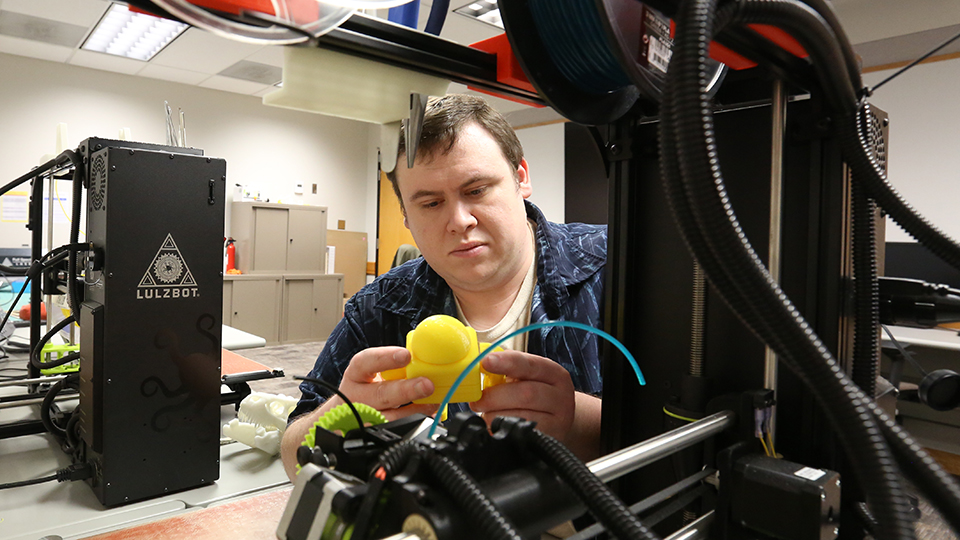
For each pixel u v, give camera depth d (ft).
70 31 13.80
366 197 23.39
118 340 3.51
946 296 1.51
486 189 2.65
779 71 1.42
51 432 4.24
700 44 0.86
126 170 3.48
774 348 0.94
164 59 15.78
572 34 1.35
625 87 1.59
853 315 1.56
